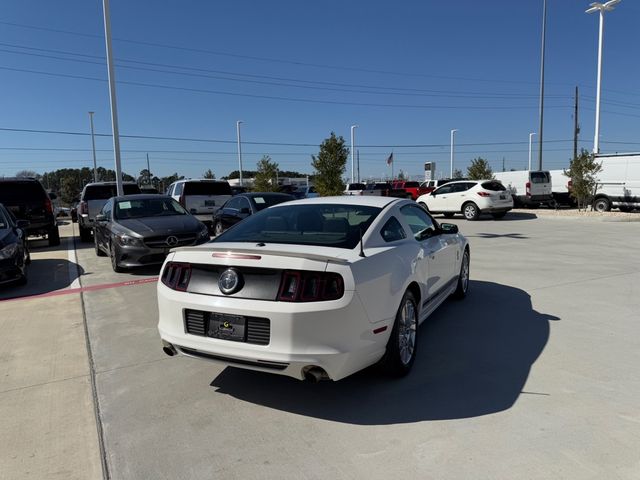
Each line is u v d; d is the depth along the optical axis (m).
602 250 10.93
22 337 5.24
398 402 3.60
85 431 3.29
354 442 3.08
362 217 4.23
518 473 2.71
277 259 3.33
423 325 5.40
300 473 2.78
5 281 7.40
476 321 5.52
